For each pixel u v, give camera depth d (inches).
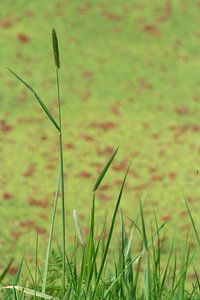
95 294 211.9
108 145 1154.0
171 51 1466.5
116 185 1024.2
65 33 1488.7
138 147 1148.5
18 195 980.6
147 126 1220.5
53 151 1128.2
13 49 1433.3
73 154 1118.4
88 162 1095.6
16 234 858.8
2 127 1198.9
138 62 1424.7
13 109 1259.8
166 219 903.7
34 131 1190.3
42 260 714.2
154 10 1578.5
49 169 1069.1
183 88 1349.7
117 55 1440.7
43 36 1473.9
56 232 863.7
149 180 1040.2
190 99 1316.4
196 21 1563.7
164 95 1325.0
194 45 1492.4
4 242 828.0
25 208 941.2
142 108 1280.8
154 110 1277.1
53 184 1021.2
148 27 1528.1
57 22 1517.0
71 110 1266.0
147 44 1481.3
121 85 1350.9
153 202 966.4
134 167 1083.3
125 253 226.7
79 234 210.7
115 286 225.0
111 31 1509.6
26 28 1494.8
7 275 663.8
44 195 984.3
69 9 1552.7
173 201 971.3
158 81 1368.1
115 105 1288.1
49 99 1294.3
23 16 1533.0
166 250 764.0
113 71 1391.5
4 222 896.3
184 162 1099.9
